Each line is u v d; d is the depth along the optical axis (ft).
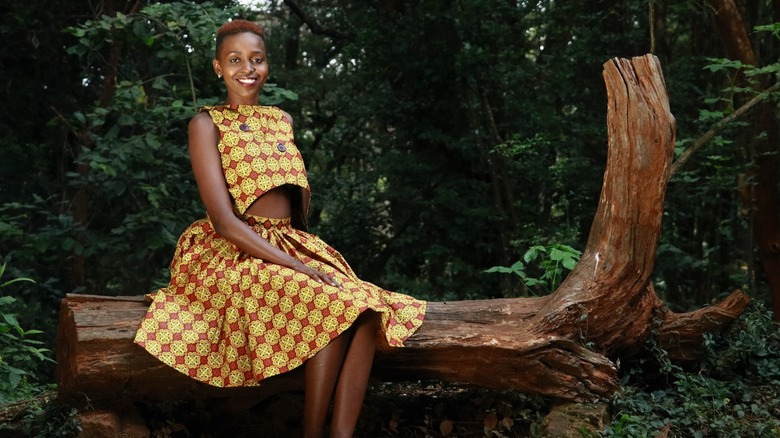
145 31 25.76
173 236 27.22
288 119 12.63
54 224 30.12
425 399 14.42
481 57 35.12
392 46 37.01
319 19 49.11
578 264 13.62
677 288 33.42
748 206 25.63
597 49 33.01
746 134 26.07
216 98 26.48
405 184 39.24
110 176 28.37
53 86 38.88
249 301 11.21
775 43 29.09
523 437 12.80
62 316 12.29
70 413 12.10
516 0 37.17
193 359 11.22
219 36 12.26
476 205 37.09
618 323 13.38
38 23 37.06
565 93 34.63
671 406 13.15
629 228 13.20
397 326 11.78
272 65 48.67
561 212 38.19
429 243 39.29
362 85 43.45
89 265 37.99
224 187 11.65
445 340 12.37
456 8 36.45
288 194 12.29
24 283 30.32
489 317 13.07
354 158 49.80
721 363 14.40
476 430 13.23
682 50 37.01
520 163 33.68
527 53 39.52
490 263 37.78
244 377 11.22
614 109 13.43
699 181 31.91
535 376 12.50
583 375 12.60
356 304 10.69
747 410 13.50
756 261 32.76
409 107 38.14
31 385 18.13
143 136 26.96
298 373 12.09
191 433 13.15
